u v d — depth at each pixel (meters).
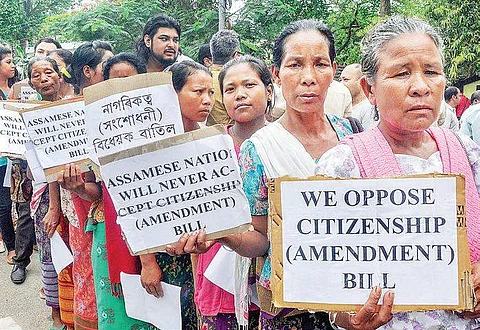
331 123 2.18
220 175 1.79
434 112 1.49
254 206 1.93
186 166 1.78
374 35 1.56
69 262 3.53
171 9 11.70
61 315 3.72
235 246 1.85
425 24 1.53
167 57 4.69
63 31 10.87
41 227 3.88
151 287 2.59
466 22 12.92
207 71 2.78
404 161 1.55
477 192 1.57
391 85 1.49
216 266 2.31
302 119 2.02
